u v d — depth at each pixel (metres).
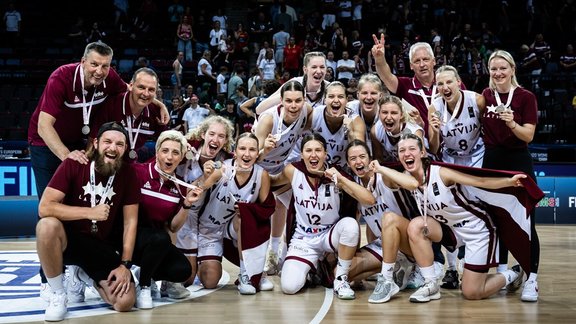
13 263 5.48
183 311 3.62
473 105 4.39
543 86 11.32
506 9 14.35
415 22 13.56
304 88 4.64
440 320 3.41
